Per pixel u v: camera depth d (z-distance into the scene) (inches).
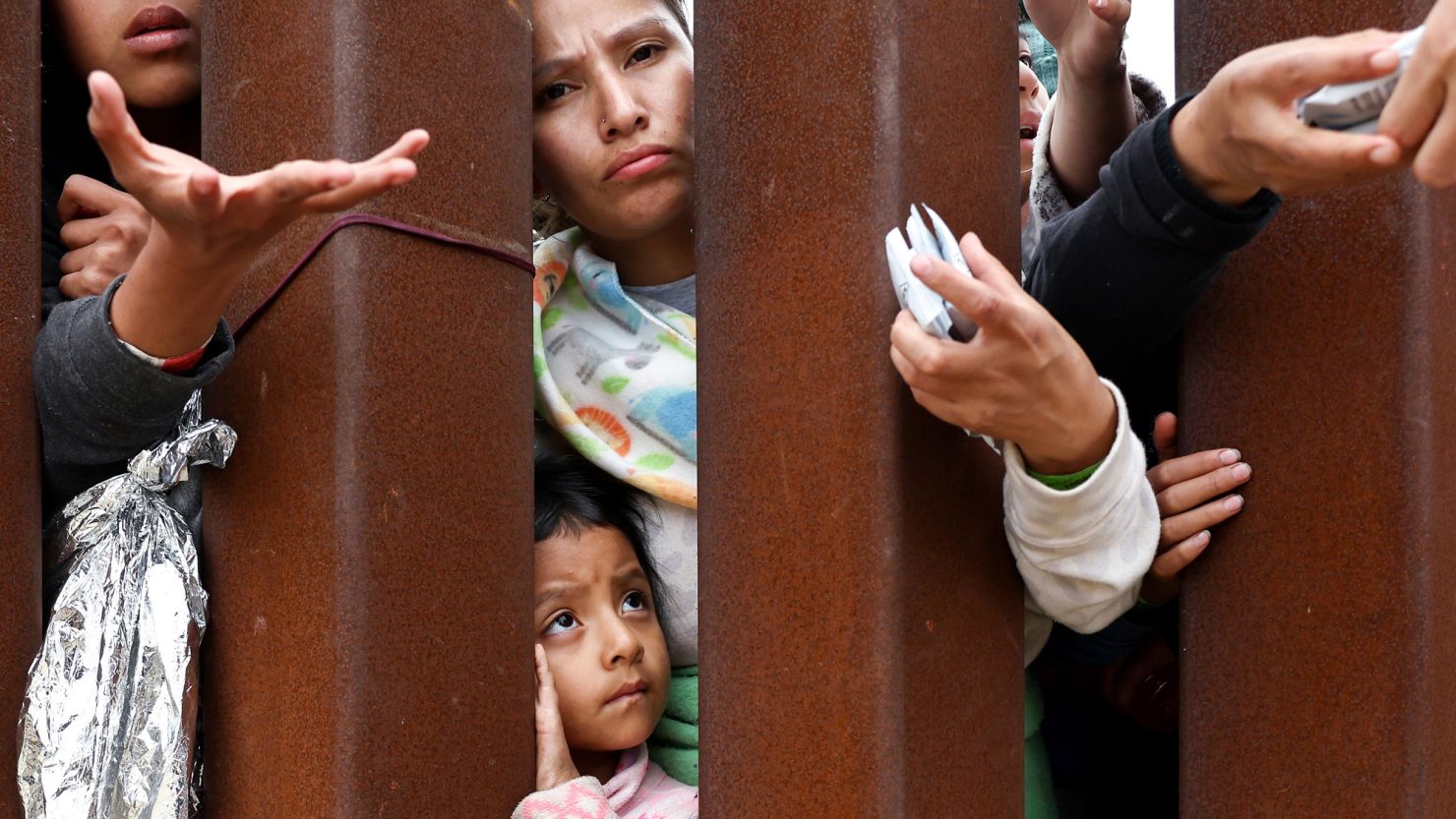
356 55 36.5
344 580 35.1
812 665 35.4
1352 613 35.4
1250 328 37.9
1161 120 35.0
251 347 37.2
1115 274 37.2
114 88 28.7
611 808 39.5
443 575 36.8
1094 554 36.4
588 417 49.1
